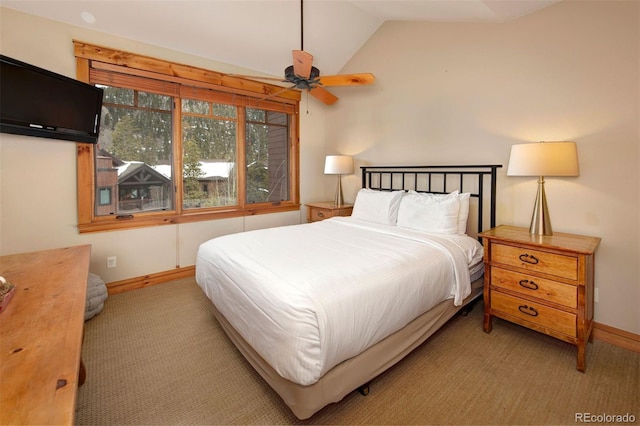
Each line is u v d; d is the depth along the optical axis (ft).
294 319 4.34
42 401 2.28
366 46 12.31
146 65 9.73
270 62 12.13
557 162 6.67
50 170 8.46
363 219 10.71
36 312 3.76
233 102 11.95
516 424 4.74
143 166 10.20
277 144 13.62
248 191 12.82
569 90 7.32
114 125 9.57
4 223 7.95
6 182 7.92
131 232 9.91
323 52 12.21
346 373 4.73
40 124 7.18
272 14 9.86
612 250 6.89
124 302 9.03
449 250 7.02
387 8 9.84
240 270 5.86
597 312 7.17
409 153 11.12
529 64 7.97
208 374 5.92
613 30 6.64
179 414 4.95
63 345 3.06
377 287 5.15
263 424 4.77
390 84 11.60
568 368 6.05
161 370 6.01
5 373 2.59
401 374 5.89
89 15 8.46
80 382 5.46
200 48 10.59
